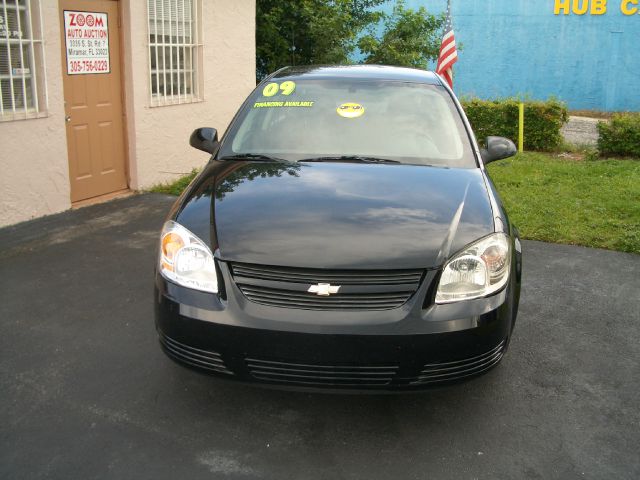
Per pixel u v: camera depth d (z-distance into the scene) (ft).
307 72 15.55
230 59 30.68
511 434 10.14
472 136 13.57
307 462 9.35
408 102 14.24
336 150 12.94
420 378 9.34
